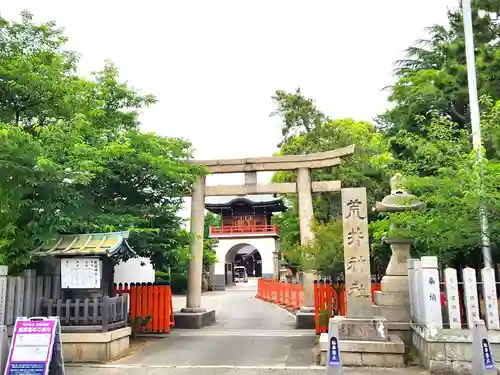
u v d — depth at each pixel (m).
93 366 10.25
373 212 19.16
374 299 13.35
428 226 10.51
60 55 13.28
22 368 7.83
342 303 15.06
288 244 24.25
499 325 9.08
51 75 12.02
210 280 45.53
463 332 8.98
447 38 21.62
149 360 11.02
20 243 11.16
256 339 14.18
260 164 18.67
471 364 8.88
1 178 10.73
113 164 14.23
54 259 11.71
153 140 15.09
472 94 12.69
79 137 11.65
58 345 8.23
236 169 18.75
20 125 11.56
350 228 11.02
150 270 25.94
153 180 15.41
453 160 10.90
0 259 10.65
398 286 11.87
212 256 43.00
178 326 17.08
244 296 37.31
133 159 14.25
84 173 10.98
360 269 10.77
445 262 12.99
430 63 22.14
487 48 15.06
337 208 23.19
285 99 32.81
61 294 11.53
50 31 13.23
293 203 29.66
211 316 18.86
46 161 9.99
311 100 32.78
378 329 10.27
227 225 47.00
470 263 13.38
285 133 33.38
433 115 12.77
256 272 70.50
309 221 17.89
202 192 18.73
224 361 10.92
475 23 15.94
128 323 14.07
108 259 11.57
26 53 12.53
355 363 10.01
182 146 16.78
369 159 19.94
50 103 12.32
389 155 16.12
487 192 9.41
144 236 14.32
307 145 27.69
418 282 10.19
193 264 18.27
